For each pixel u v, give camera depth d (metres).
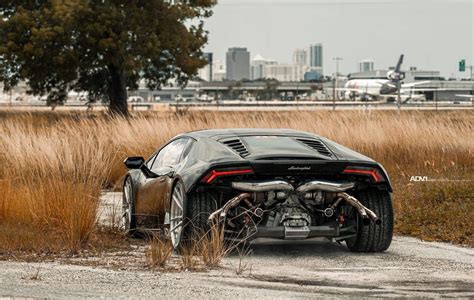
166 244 10.84
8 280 8.88
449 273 9.67
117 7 60.28
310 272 9.67
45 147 18.66
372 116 29.08
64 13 57.22
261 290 8.50
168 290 8.44
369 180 10.77
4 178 16.70
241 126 29.34
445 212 13.88
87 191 12.66
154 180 11.91
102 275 9.25
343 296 8.23
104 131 24.53
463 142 25.31
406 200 15.34
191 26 65.69
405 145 25.00
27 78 62.75
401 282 9.08
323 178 10.74
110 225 12.97
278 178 10.55
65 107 114.75
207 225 10.50
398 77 161.88
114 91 66.12
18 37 60.16
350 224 10.98
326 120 28.55
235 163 10.38
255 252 11.09
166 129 25.94
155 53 60.66
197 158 10.98
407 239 12.55
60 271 9.49
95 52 59.88
